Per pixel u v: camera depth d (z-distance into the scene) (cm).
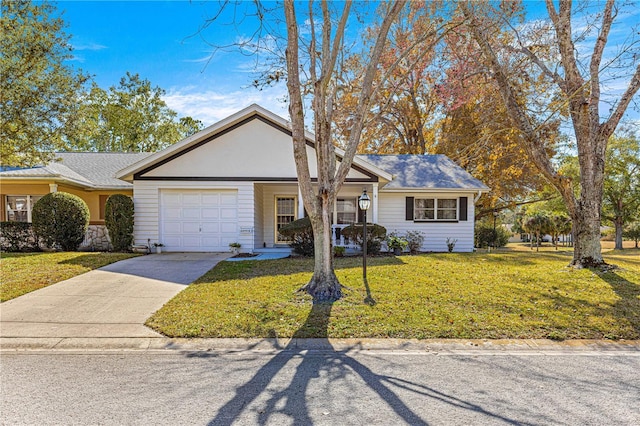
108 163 1759
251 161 1264
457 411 295
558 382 349
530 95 1046
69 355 419
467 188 1446
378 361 400
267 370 375
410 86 2059
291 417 285
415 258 1096
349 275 800
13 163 1340
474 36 851
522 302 600
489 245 2038
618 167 2189
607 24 784
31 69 1209
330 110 650
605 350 434
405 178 1523
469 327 493
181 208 1270
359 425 274
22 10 1212
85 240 1298
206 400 312
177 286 731
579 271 807
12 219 1516
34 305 598
